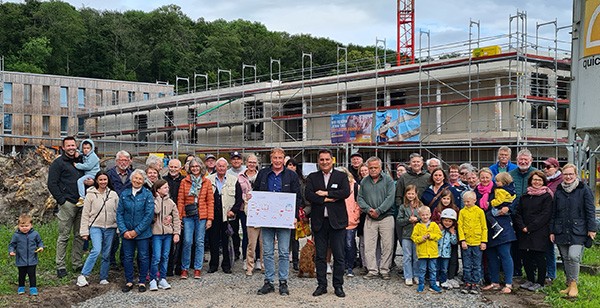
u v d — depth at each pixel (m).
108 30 83.50
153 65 81.88
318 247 8.84
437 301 8.52
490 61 24.97
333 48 75.69
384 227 10.00
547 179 9.66
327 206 8.68
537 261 9.09
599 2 12.33
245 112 39.25
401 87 30.56
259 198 8.80
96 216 9.38
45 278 9.62
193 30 88.06
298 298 8.66
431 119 28.30
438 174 9.55
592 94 12.49
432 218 9.38
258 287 9.41
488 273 9.62
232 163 11.55
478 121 24.73
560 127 28.11
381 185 9.95
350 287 9.39
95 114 54.16
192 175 10.18
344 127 30.69
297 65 72.38
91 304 8.37
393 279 10.03
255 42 80.81
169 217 9.38
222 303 8.38
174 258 10.27
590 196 8.61
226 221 10.58
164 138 47.09
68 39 80.56
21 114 54.66
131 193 9.14
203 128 42.34
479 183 9.43
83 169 9.99
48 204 14.90
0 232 13.18
